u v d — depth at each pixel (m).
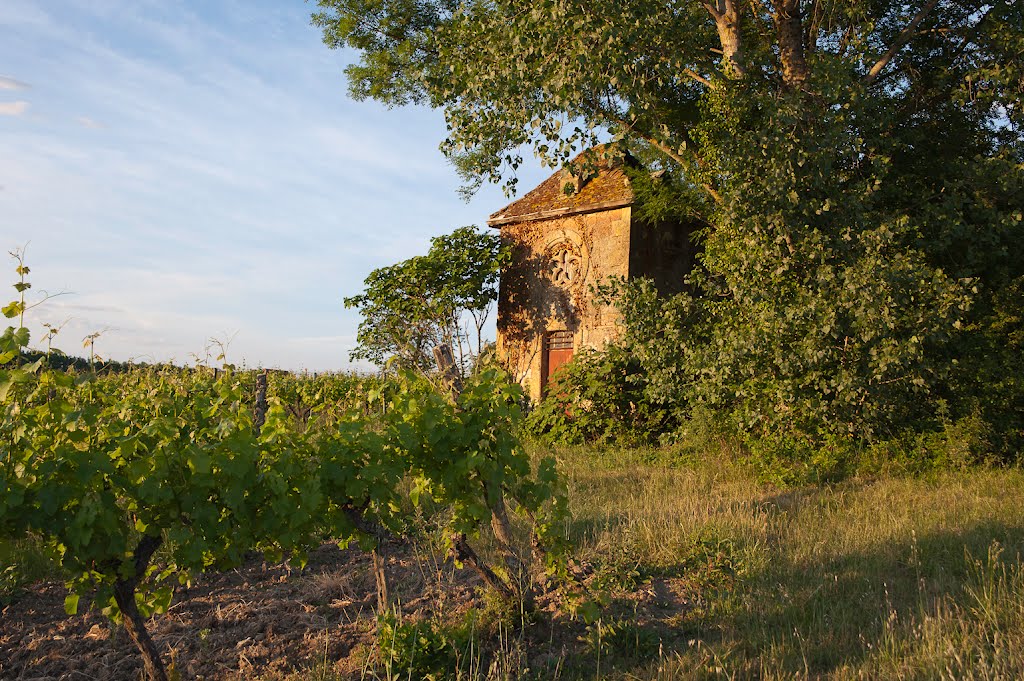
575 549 7.30
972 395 12.81
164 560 6.73
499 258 20.66
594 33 12.52
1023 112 13.31
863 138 12.80
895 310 11.62
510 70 13.43
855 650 5.17
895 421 13.09
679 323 13.66
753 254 12.26
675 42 13.59
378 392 5.99
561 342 20.06
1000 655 4.83
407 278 21.09
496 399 5.79
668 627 5.68
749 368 12.05
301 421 12.66
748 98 12.58
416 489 6.01
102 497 4.30
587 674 4.95
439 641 4.96
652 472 12.45
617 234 18.77
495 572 5.89
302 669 4.95
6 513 4.14
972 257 12.84
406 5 19.55
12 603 6.27
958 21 15.20
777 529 8.27
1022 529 8.05
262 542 5.25
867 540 7.71
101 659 5.20
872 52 13.82
